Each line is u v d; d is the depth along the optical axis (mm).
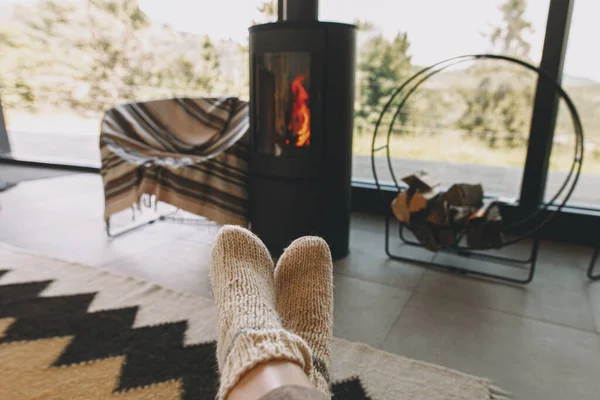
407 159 2377
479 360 1193
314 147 1665
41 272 1644
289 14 1708
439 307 1471
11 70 3344
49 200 2598
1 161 3553
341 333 1314
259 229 1826
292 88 1646
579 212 1995
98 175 3193
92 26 2920
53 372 1103
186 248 1921
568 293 1575
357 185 2463
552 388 1089
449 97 2168
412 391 1056
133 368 1121
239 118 2104
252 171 1794
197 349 1200
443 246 1727
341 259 1851
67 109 3246
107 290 1519
